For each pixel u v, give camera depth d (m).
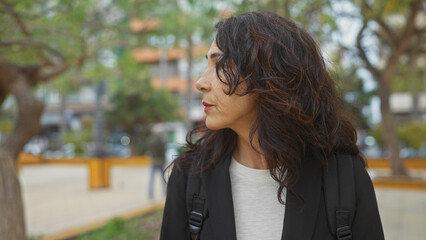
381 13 7.25
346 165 0.92
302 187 0.87
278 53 0.85
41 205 7.56
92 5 4.70
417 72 11.91
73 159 18.56
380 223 0.92
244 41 0.86
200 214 0.94
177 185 1.01
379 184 9.52
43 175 13.73
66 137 20.59
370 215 0.90
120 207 7.21
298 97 0.85
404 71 11.97
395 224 5.53
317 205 0.87
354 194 0.89
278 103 0.82
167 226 1.01
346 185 0.89
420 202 7.34
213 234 0.91
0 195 2.65
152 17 5.50
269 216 0.93
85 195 8.86
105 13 5.03
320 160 0.89
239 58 0.84
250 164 0.97
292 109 0.84
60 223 5.91
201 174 0.96
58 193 9.25
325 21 5.31
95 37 5.18
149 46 6.17
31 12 4.18
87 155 19.95
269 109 0.84
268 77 0.82
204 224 0.94
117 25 5.19
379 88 10.09
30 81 3.47
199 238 0.95
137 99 19.83
